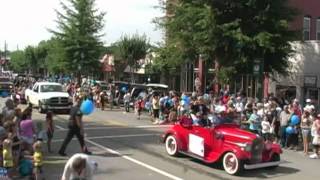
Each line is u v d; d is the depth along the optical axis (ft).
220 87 132.46
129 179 49.19
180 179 49.90
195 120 60.80
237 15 101.76
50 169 52.85
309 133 69.46
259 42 96.78
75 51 183.93
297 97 114.01
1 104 135.85
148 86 134.92
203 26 99.91
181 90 164.86
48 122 63.05
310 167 59.41
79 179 27.89
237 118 74.69
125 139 76.13
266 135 76.02
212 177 51.72
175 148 61.46
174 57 110.11
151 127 93.45
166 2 111.24
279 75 113.60
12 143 48.26
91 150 65.10
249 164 53.88
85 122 99.04
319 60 109.81
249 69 101.19
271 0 100.68
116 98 144.77
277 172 55.83
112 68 214.07
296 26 132.87
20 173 48.34
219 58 102.83
